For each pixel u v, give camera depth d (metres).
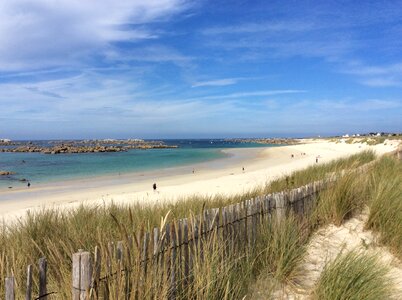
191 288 3.36
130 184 20.70
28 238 4.61
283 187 8.14
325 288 3.62
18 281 3.37
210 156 50.28
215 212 3.86
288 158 39.62
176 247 3.31
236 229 4.23
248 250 4.30
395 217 5.54
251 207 4.52
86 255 2.42
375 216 5.76
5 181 23.16
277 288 3.98
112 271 2.69
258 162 36.25
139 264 2.81
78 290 2.42
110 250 2.70
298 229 5.01
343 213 6.18
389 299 3.80
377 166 10.95
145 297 2.82
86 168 32.19
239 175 21.39
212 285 3.33
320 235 5.64
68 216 6.29
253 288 3.85
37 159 44.59
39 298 2.44
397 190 6.59
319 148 59.06
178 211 5.97
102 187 19.70
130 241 2.90
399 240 5.15
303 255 4.48
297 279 4.20
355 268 3.73
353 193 6.75
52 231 5.04
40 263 2.45
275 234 4.48
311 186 6.26
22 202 14.84
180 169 30.25
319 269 4.49
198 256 3.48
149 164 36.34
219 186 16.17
